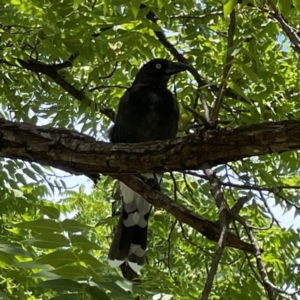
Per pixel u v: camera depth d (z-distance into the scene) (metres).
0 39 4.88
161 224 5.33
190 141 2.60
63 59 4.89
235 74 4.88
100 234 6.44
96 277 2.34
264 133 2.39
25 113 5.64
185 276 5.80
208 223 3.49
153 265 5.84
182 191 5.79
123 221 4.79
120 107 5.13
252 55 3.85
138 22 4.53
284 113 5.05
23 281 3.30
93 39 4.53
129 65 5.45
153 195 3.54
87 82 4.95
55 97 5.78
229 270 5.48
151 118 5.03
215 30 5.75
